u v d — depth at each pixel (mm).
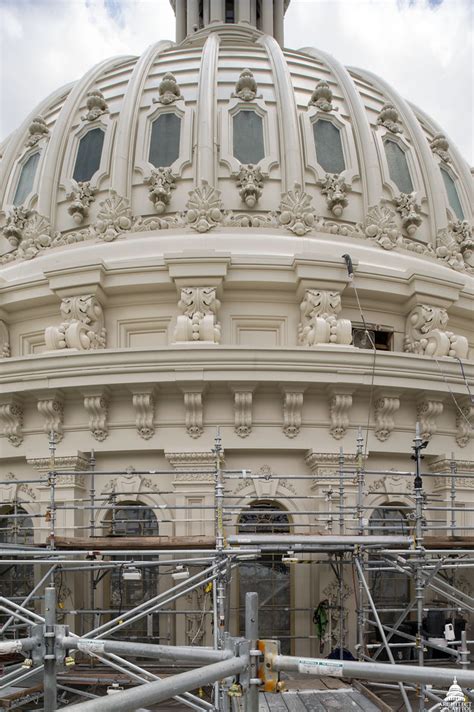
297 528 20047
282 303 24047
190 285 23094
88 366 20234
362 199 27797
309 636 18844
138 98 29562
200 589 18984
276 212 26156
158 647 7121
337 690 15578
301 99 30250
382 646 16438
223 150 27359
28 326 25547
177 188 26891
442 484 21422
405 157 30312
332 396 20484
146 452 20641
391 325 24906
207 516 19828
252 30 39625
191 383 19953
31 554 13883
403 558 15383
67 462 20359
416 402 21562
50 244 27250
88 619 19422
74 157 29203
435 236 28703
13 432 21297
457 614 20016
